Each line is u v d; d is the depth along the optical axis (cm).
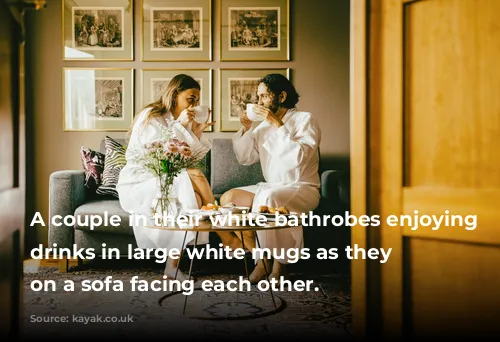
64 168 391
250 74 392
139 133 300
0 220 119
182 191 280
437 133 134
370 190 143
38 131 391
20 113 140
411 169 139
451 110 132
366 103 142
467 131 130
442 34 133
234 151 328
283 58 391
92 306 241
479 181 128
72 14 390
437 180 134
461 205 130
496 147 126
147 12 392
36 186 391
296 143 294
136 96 394
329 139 391
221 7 392
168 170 240
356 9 143
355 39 143
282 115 319
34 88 390
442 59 133
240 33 392
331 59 391
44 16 390
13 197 132
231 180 358
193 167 301
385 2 140
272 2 391
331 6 389
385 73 141
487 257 127
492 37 126
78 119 392
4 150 123
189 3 392
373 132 142
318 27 390
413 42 138
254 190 313
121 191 301
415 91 138
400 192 139
